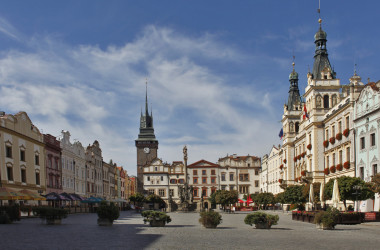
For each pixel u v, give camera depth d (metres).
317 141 71.62
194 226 36.50
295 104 101.06
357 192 45.06
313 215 41.56
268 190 123.94
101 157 113.06
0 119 55.62
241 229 32.84
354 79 67.56
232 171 145.25
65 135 82.56
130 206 120.31
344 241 23.56
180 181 144.38
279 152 104.81
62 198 63.97
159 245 21.03
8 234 26.53
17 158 60.06
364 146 54.41
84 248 19.52
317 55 78.19
